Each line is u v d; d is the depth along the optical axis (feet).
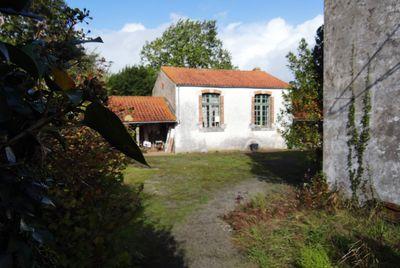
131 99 62.64
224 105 61.16
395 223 16.71
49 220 8.20
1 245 3.34
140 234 16.88
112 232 10.11
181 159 49.26
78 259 8.91
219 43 118.62
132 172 36.11
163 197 25.26
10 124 3.21
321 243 14.57
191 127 59.21
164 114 59.06
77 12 4.23
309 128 24.67
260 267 13.56
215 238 16.75
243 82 63.00
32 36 4.35
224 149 61.41
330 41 21.06
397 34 17.12
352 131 19.75
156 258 14.30
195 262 14.05
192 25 113.29
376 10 18.10
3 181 3.28
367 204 18.79
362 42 18.98
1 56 2.81
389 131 17.75
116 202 10.88
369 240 14.51
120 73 94.12
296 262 13.30
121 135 2.92
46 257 5.83
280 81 66.49
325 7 21.38
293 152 58.18
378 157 18.39
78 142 10.15
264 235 16.33
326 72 21.48
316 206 19.93
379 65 18.12
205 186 29.27
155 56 112.68
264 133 63.87
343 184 20.43
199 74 64.90
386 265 12.51
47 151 3.86
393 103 17.49
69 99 3.05
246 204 22.25
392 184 17.67
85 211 9.63
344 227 16.46
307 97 24.88
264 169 38.40
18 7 3.10
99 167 10.62
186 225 18.75
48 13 4.29
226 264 13.88
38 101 3.48
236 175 34.71
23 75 3.35
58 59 3.53
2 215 3.29
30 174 3.61
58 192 7.73
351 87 19.74
